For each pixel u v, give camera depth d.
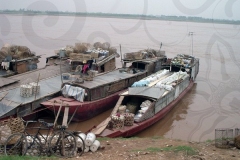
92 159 8.74
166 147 10.40
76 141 9.39
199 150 9.94
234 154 9.53
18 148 9.14
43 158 8.70
